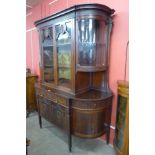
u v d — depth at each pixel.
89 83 2.24
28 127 2.71
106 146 2.15
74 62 1.89
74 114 1.91
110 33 1.93
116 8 1.89
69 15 1.83
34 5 3.25
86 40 1.92
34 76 3.30
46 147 2.13
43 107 2.44
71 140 2.20
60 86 2.20
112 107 2.11
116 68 2.00
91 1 2.12
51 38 2.25
